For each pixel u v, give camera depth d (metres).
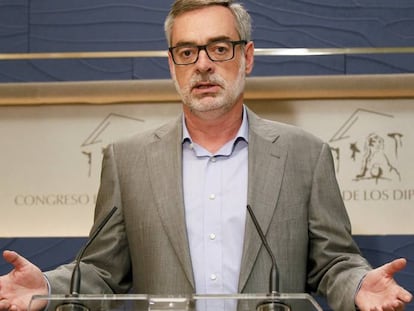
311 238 2.58
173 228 2.51
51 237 3.38
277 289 1.93
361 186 3.32
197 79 2.54
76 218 3.39
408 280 3.26
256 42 3.45
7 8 3.55
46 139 3.45
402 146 3.34
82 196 3.41
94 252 2.61
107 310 1.72
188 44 2.54
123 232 2.63
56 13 3.53
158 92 3.42
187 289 2.43
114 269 2.61
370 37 3.43
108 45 3.50
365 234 3.29
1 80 3.50
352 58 3.42
